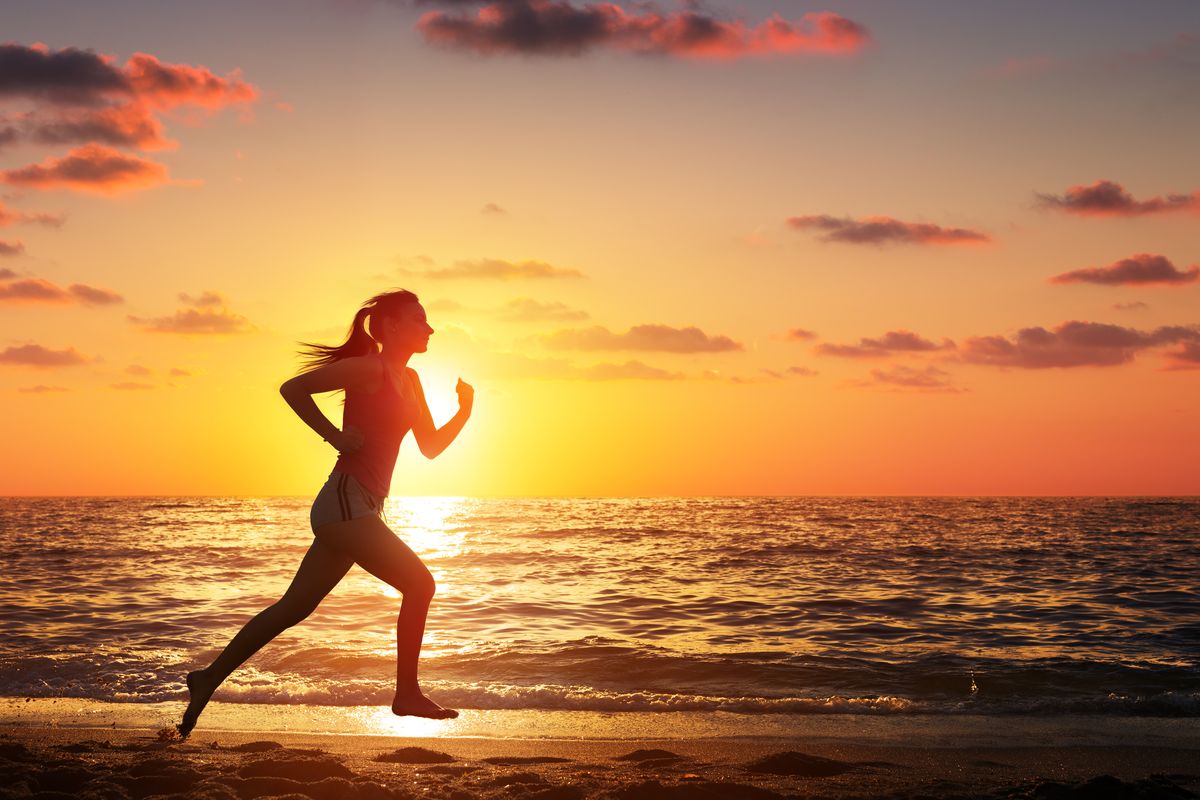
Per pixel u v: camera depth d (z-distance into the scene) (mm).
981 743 6516
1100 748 6344
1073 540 31688
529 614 13703
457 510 74188
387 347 4570
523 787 4535
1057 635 11773
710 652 10320
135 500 127125
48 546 28656
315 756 5156
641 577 19359
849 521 48188
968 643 11133
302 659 9555
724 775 5133
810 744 6453
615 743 6434
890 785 4906
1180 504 86938
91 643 10758
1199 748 6363
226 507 81000
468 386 4848
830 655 10125
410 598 4520
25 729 6766
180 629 11859
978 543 30094
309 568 4586
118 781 4461
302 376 4344
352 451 4391
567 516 58469
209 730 6793
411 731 6824
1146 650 10625
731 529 40188
